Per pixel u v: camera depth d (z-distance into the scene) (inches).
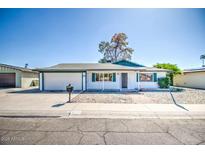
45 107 308.3
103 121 221.3
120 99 414.6
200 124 206.7
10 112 268.5
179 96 482.6
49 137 160.9
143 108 301.0
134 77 712.4
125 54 1542.8
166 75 748.0
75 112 270.1
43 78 689.0
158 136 163.9
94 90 673.6
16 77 888.3
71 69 676.1
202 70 812.6
